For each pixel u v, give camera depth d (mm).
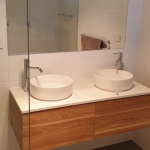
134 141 2949
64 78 2270
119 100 2148
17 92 1683
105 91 2227
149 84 2570
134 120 2271
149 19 2486
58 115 1941
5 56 1825
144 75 2641
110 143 2896
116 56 2619
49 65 2365
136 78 2779
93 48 2498
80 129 2059
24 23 1487
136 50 2707
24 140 1507
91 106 2047
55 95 1954
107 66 2613
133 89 2301
